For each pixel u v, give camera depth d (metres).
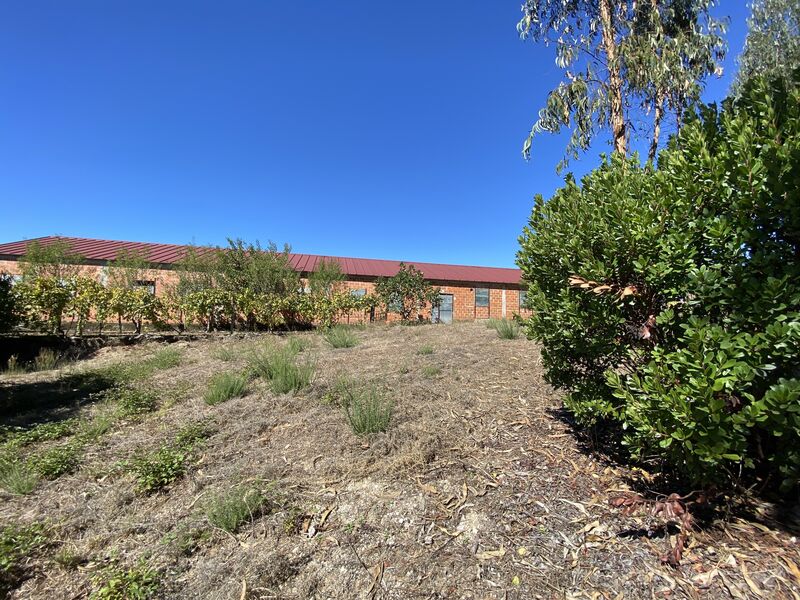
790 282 2.00
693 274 2.16
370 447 3.54
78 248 19.03
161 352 8.75
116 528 2.77
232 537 2.60
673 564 2.10
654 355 2.29
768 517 2.34
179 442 3.94
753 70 8.97
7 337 9.43
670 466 2.77
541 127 7.95
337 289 16.62
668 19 7.82
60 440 4.35
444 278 24.39
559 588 2.07
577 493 2.74
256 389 5.52
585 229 2.70
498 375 5.30
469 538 2.45
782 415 1.86
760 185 2.01
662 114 7.62
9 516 2.94
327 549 2.43
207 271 15.30
